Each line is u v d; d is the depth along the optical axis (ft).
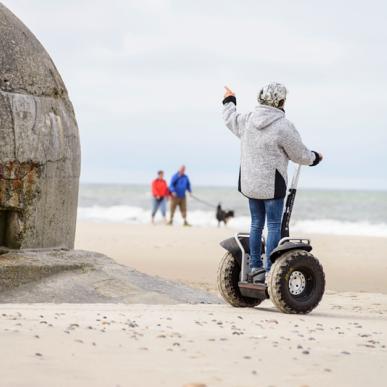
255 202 66.28
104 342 44.47
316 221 370.12
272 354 44.11
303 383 37.22
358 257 138.00
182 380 36.42
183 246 152.05
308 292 65.57
